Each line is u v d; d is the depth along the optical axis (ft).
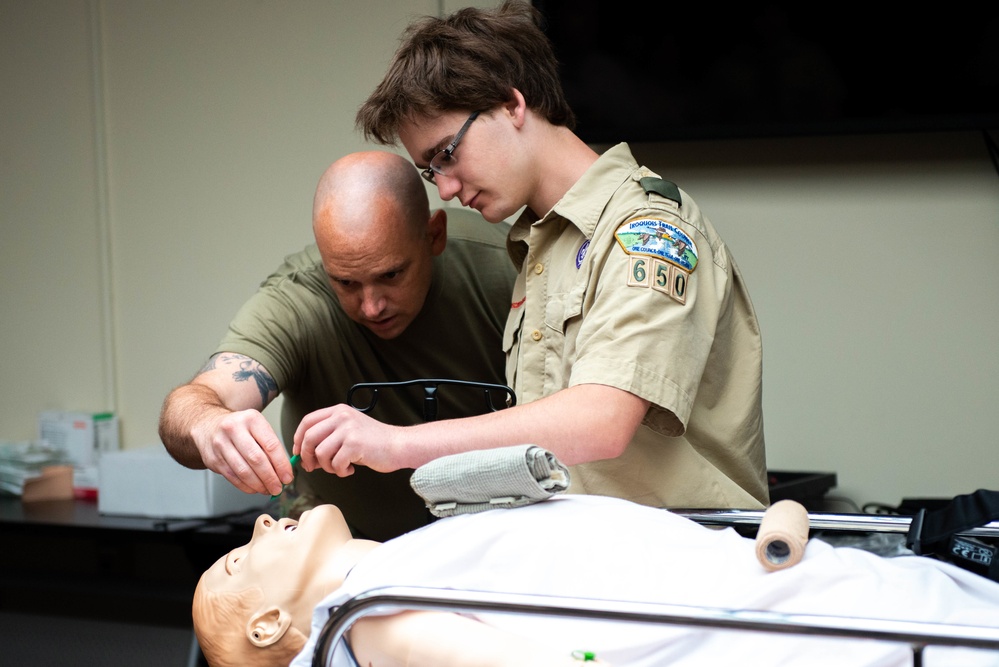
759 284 8.48
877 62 7.89
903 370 8.19
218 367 5.91
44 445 10.48
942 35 7.74
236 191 10.19
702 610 2.96
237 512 9.31
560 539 3.49
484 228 7.00
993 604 3.42
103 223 10.69
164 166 10.46
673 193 4.56
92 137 10.67
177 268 10.50
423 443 3.99
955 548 3.93
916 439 8.18
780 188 8.39
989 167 7.93
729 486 4.58
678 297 4.25
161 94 10.41
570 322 4.61
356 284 5.71
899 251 8.15
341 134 9.76
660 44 8.38
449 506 3.73
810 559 3.41
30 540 11.27
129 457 9.24
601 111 8.55
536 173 4.75
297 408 6.79
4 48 10.93
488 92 4.55
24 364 11.12
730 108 8.26
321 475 6.95
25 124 10.92
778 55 8.11
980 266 7.99
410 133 4.73
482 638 3.22
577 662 3.10
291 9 9.86
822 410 8.38
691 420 4.61
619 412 4.08
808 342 8.39
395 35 9.50
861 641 2.96
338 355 6.53
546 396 4.51
